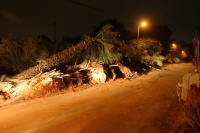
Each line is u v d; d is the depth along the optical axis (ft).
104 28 40.40
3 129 16.10
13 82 27.71
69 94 27.84
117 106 22.62
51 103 23.36
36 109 21.09
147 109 21.63
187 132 12.62
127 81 39.42
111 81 38.50
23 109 21.09
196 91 17.57
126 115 19.60
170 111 20.93
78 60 41.83
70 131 15.84
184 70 64.59
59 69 35.32
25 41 36.81
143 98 26.55
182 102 23.84
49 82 28.53
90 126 16.83
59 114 19.63
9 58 34.22
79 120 18.13
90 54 41.68
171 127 16.29
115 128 16.47
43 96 26.63
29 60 36.14
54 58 30.96
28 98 25.45
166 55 111.04
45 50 38.58
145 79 43.09
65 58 31.99
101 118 18.70
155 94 29.04
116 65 42.80
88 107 22.02
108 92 29.60
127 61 50.47
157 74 52.13
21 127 16.49
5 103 23.16
